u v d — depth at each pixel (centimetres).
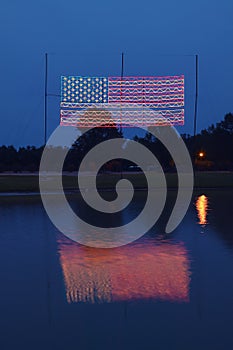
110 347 526
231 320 609
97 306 670
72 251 1083
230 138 6625
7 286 780
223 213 1803
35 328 587
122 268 900
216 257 993
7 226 1495
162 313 638
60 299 705
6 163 5912
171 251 1067
